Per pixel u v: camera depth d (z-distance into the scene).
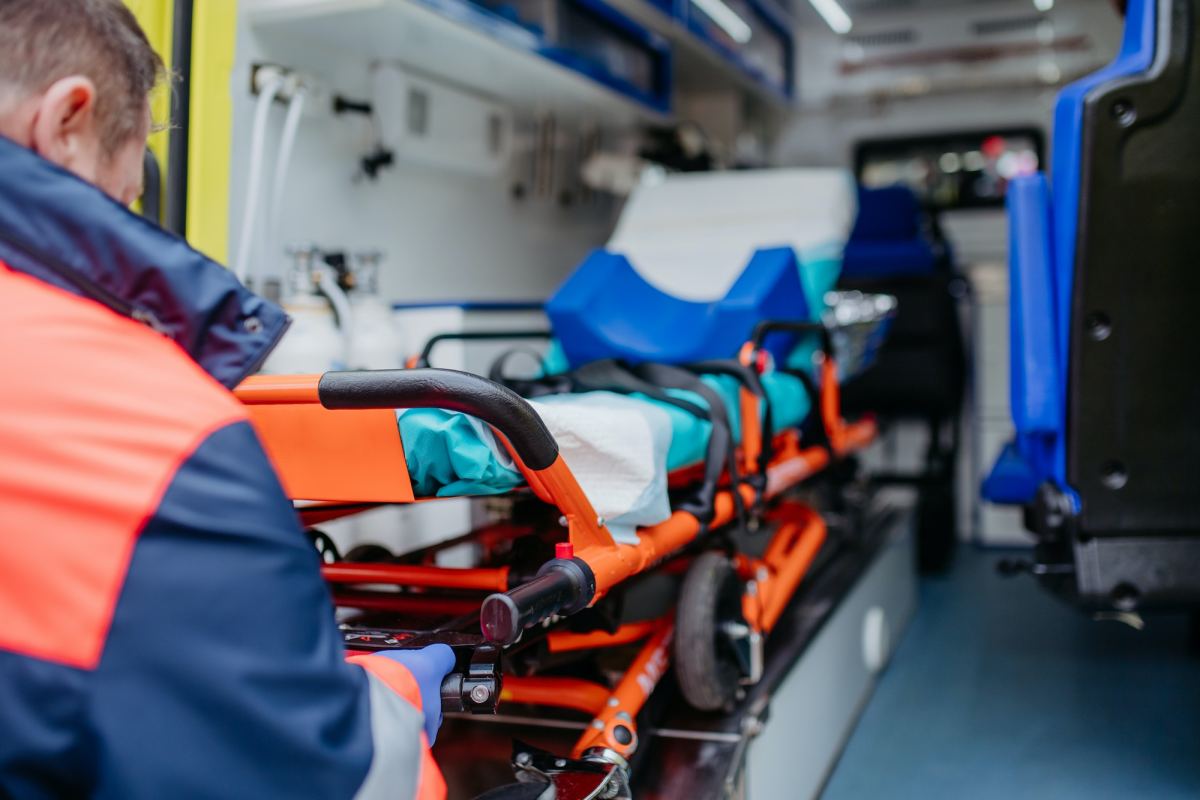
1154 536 2.11
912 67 6.21
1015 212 2.21
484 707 1.22
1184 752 2.78
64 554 0.68
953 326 5.07
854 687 3.07
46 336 0.72
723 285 3.06
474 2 3.04
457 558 2.71
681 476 2.15
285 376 1.29
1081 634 3.97
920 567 4.99
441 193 3.53
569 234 4.48
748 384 2.19
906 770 2.70
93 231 0.77
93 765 0.70
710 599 1.97
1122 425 2.09
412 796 0.80
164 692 0.68
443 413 1.39
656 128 4.58
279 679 0.71
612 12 3.89
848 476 3.78
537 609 1.22
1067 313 2.09
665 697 2.08
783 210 3.29
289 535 0.74
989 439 5.59
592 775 1.52
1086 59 5.91
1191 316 2.05
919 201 5.72
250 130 2.63
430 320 2.89
